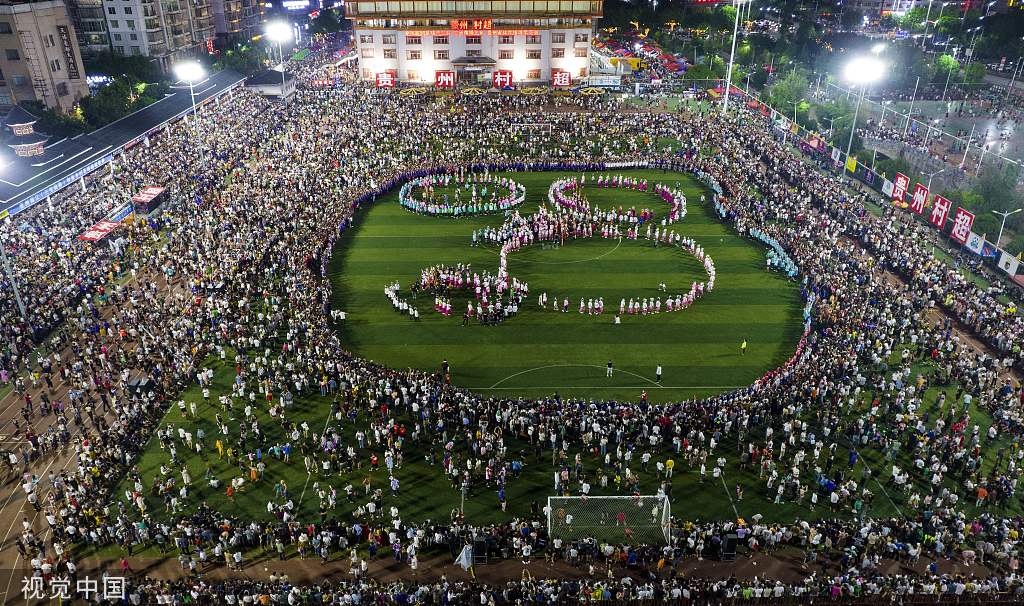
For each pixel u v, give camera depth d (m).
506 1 161.50
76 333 67.12
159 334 65.81
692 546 44.66
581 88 155.88
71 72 138.62
